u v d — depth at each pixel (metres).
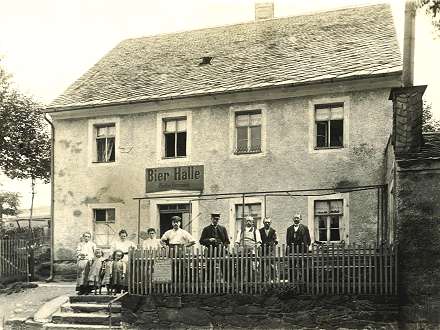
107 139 22.69
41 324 15.87
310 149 19.52
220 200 20.47
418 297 12.54
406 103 12.88
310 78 19.36
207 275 14.36
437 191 12.59
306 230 15.29
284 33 23.62
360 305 13.08
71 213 22.77
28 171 35.97
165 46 25.81
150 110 21.84
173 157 21.45
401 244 12.78
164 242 15.83
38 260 24.88
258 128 20.45
